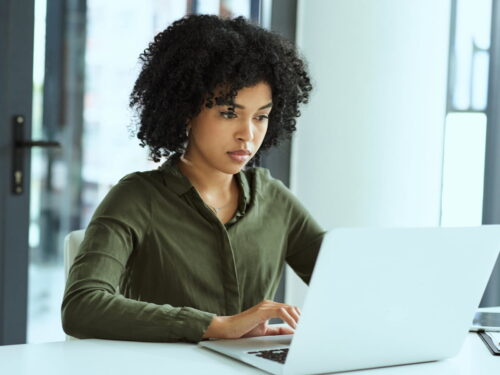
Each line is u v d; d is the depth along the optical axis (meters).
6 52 2.70
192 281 1.57
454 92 3.11
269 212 1.72
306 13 3.15
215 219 1.59
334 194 3.13
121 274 1.50
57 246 2.90
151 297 1.58
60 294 2.93
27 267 2.80
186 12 3.08
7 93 2.71
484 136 3.08
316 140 3.15
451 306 1.31
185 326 1.35
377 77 3.05
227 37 1.56
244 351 1.29
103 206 1.55
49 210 2.87
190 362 1.24
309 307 1.15
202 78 1.55
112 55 2.95
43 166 2.83
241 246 1.64
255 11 3.23
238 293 1.60
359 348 1.24
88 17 2.89
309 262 1.78
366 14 3.04
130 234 1.54
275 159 3.25
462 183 3.12
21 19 2.72
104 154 2.97
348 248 1.15
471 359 1.37
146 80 1.68
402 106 3.05
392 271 1.21
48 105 2.82
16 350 1.28
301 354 1.18
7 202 2.74
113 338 1.37
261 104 1.56
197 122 1.58
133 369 1.19
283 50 1.64
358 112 3.07
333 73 3.09
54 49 2.82
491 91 3.06
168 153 1.72
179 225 1.58
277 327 1.47
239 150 1.55
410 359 1.32
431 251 1.24
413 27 3.03
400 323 1.26
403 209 3.08
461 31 3.09
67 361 1.22
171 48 1.61
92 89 2.92
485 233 1.29
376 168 3.08
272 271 1.69
